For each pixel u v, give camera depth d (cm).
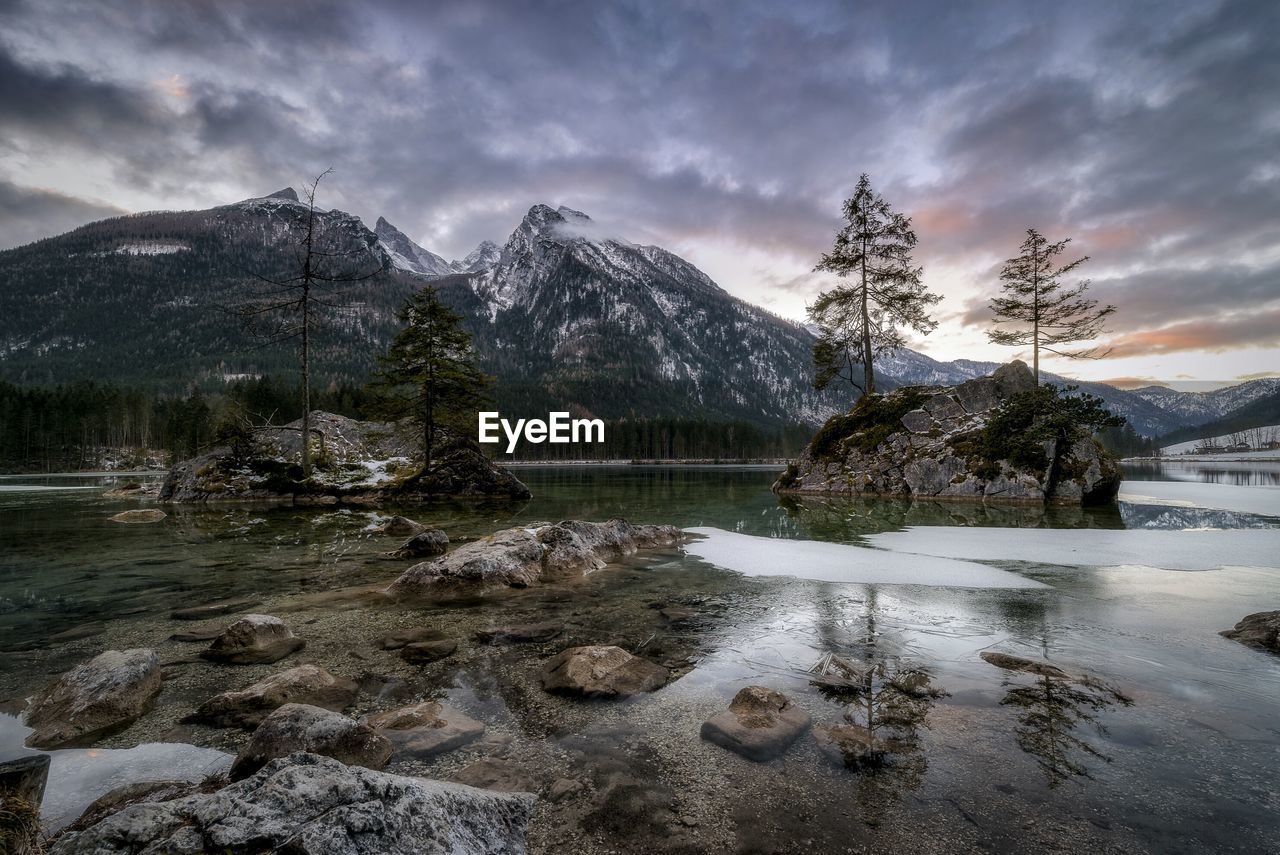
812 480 2853
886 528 1441
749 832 269
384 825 221
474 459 2561
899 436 2675
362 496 2381
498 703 427
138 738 373
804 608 702
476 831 246
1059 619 644
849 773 323
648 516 1759
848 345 3334
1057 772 323
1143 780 315
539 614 686
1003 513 1806
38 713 401
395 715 388
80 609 709
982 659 515
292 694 429
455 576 812
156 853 200
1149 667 493
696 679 473
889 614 672
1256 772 324
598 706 419
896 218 3139
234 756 349
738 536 1311
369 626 638
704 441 13700
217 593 795
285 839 208
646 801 295
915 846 259
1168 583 826
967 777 318
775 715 385
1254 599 729
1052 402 2273
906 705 416
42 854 232
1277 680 464
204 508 2072
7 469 7031
